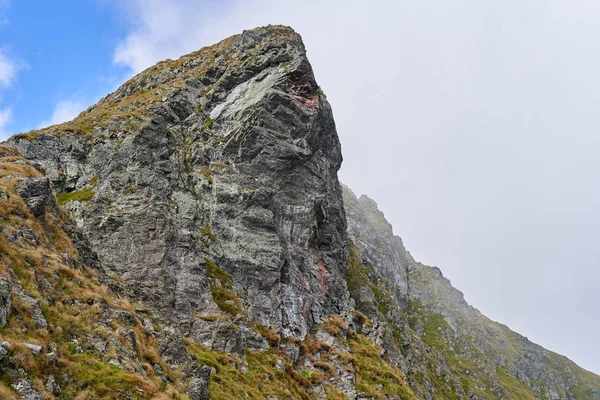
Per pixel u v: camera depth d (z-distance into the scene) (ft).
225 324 156.56
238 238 200.75
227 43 355.97
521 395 599.98
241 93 266.77
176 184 206.59
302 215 236.22
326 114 293.84
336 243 293.43
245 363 150.00
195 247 184.03
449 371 480.23
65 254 113.19
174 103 258.57
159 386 92.68
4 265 87.71
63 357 80.53
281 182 234.99
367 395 179.52
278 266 200.03
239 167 228.02
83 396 74.69
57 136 217.15
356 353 206.28
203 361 134.10
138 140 213.87
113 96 318.86
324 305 229.45
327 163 302.04
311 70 276.41
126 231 167.02
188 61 335.26
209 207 205.98
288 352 175.94
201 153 227.81
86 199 183.73
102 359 86.89
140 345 102.06
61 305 92.68
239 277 189.57
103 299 105.91
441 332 633.61
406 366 276.82
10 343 71.72
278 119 244.22
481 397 465.88
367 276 390.42
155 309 146.92
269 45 300.81
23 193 114.73
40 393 68.95
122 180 191.31
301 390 162.81
